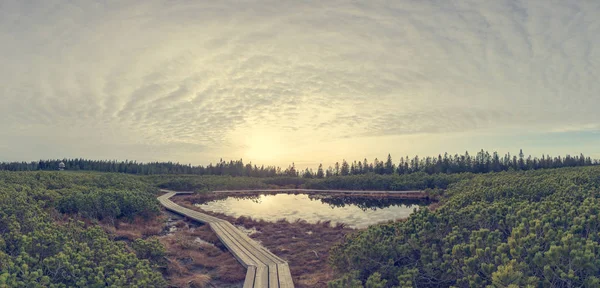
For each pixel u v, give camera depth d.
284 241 22.88
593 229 10.57
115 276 10.85
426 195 45.72
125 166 99.25
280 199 49.19
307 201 46.88
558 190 18.12
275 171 106.75
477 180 37.12
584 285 8.20
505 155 88.81
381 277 11.81
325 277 14.86
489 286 8.43
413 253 12.55
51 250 12.02
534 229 10.48
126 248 16.30
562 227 10.68
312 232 25.50
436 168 85.94
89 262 11.45
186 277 15.30
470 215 13.67
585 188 18.17
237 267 16.88
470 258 9.76
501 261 9.62
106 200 25.34
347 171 95.19
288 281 14.08
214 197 50.28
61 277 10.70
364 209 38.41
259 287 13.40
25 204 16.92
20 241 11.79
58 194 24.92
